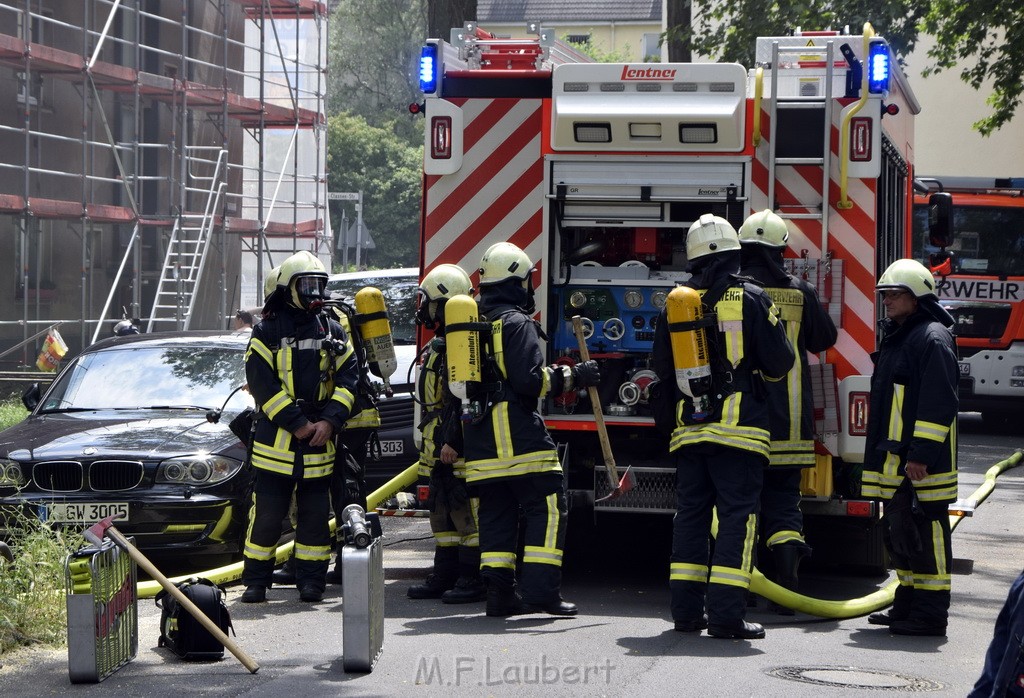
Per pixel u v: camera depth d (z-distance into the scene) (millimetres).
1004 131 62531
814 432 14570
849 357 15055
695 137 15094
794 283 14055
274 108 55344
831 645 12781
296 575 15281
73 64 44000
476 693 10758
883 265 15914
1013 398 37031
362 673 11453
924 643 12992
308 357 14844
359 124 123188
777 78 14977
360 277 25969
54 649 12609
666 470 15141
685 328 12938
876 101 14875
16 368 44000
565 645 12570
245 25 64750
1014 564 18344
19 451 16922
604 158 15391
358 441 16047
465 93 15773
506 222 15781
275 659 12094
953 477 13219
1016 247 37156
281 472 14742
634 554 18375
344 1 143750
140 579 17109
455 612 14391
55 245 48938
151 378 19625
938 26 45062
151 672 11617
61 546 14242
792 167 15148
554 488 13930
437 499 14930
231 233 54812
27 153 41562
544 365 15016
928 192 31969
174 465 16625
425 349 15734
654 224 15734
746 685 11031
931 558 13258
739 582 12883
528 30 16578
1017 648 6781
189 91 49812
